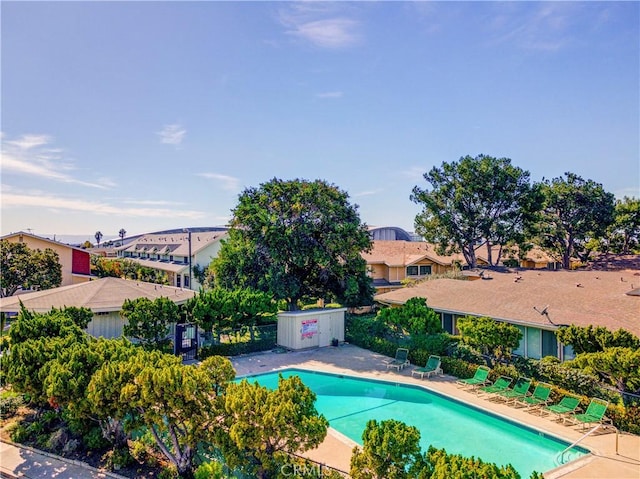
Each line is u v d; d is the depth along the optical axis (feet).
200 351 81.00
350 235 100.27
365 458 30.35
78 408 37.88
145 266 187.32
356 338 93.81
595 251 198.80
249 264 98.43
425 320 73.72
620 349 48.03
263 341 88.89
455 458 27.07
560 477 37.91
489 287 94.68
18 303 76.38
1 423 47.93
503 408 55.77
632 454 42.39
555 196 169.17
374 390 66.85
